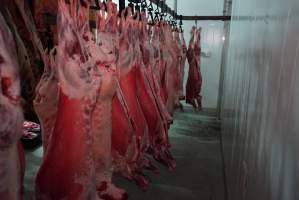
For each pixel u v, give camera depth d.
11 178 0.84
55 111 1.20
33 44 1.35
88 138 1.13
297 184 0.69
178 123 4.76
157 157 2.25
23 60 1.21
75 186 1.11
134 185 2.72
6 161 0.82
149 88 1.96
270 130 0.99
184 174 3.00
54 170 1.10
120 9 1.84
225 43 4.84
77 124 1.10
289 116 0.78
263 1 1.33
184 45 4.09
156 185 2.76
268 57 1.13
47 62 1.18
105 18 1.43
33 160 3.20
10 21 1.09
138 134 1.76
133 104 1.74
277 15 1.01
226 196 2.50
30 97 1.35
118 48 1.52
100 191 1.41
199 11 5.66
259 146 1.17
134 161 1.67
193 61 4.27
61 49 1.05
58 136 1.10
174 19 3.88
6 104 0.79
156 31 2.46
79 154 1.10
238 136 1.98
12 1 1.24
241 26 2.36
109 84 1.32
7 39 0.80
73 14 1.08
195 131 4.38
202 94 5.91
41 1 1.90
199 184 2.81
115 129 1.59
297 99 0.72
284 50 0.88
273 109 0.97
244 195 1.46
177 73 3.49
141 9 2.06
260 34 1.36
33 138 3.50
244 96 1.81
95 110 1.33
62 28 1.04
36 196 1.15
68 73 1.06
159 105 2.13
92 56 1.22
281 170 0.82
